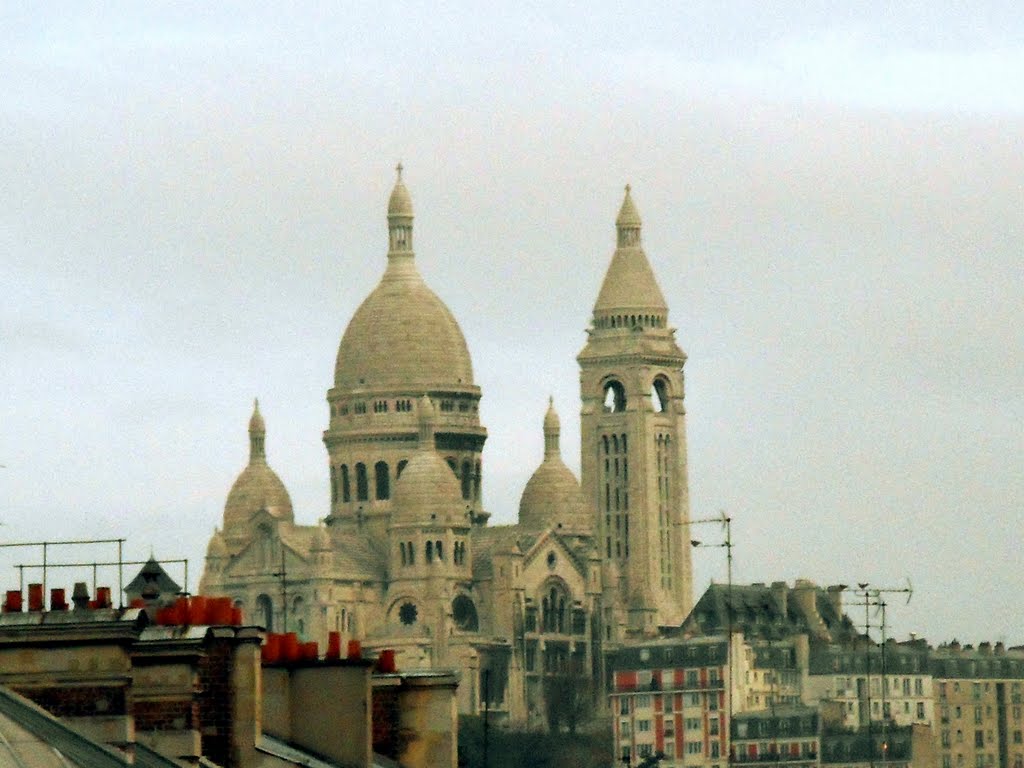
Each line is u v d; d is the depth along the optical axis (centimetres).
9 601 12075
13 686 11381
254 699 12456
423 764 14512
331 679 13575
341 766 13525
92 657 11406
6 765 10419
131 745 11388
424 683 14550
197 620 12569
